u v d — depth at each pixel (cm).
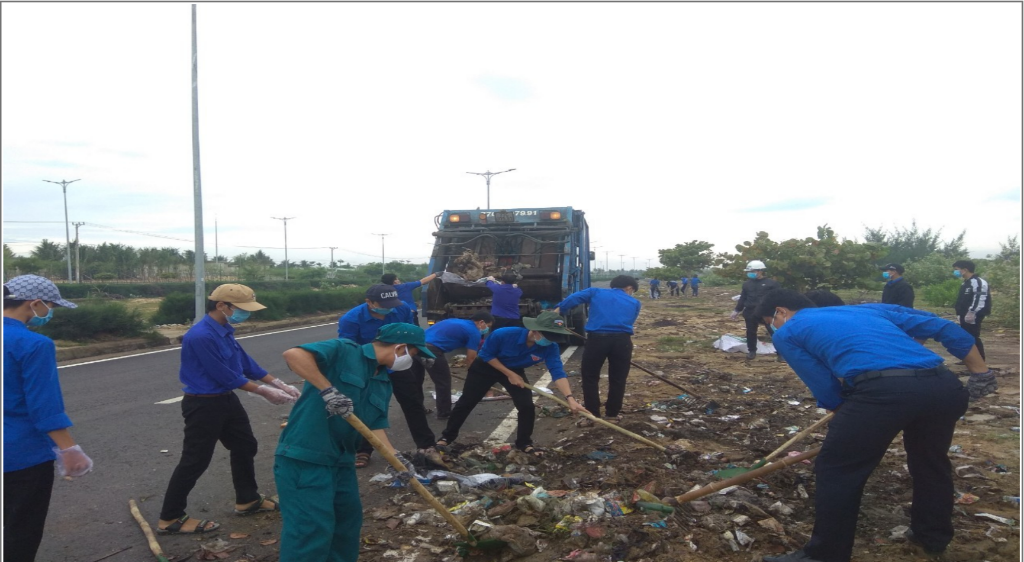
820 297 431
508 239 1345
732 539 380
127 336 1505
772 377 953
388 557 373
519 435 575
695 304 3231
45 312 315
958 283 2358
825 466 348
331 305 2680
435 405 810
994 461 521
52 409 294
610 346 682
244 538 409
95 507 461
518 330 570
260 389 423
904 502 443
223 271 5462
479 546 368
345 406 299
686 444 580
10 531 295
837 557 344
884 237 4294
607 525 398
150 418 731
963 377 891
